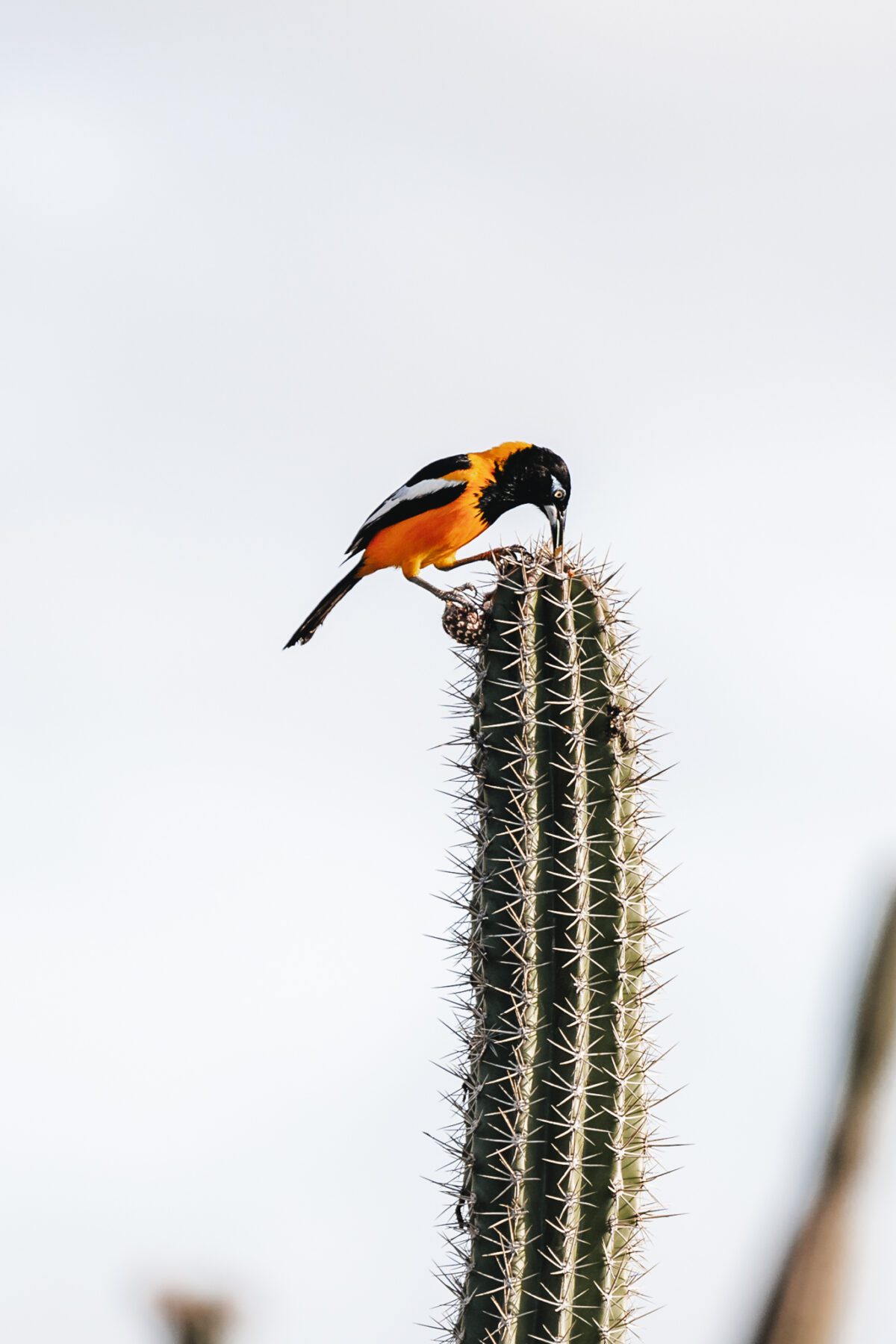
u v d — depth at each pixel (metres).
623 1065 10.32
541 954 10.52
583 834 10.57
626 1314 10.20
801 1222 3.35
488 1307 10.13
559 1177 10.16
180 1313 4.07
